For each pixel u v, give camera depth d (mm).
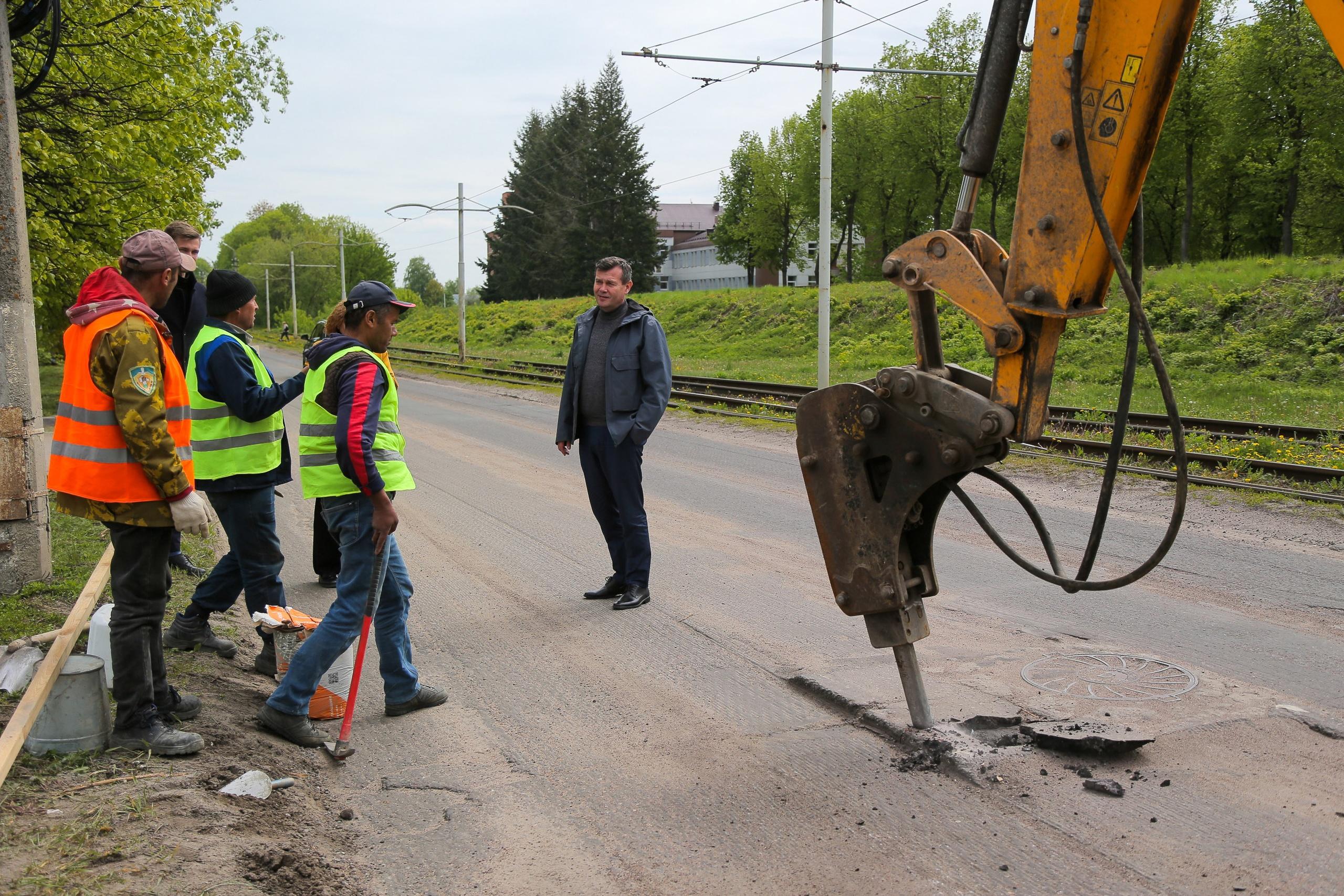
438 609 5977
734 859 3074
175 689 4062
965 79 46469
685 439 13945
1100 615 5441
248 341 4844
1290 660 4641
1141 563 6562
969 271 3256
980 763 3574
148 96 13969
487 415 17922
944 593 5973
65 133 13312
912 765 3656
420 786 3672
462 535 7938
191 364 4621
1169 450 10219
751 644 5145
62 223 14367
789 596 6047
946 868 2955
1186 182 39781
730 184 75062
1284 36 32719
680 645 5168
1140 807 3266
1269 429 11773
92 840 2945
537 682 4715
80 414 3480
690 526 8180
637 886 2947
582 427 6027
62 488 3500
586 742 4023
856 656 4891
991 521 7980
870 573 3693
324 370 4051
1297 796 3305
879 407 3525
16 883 2682
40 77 6398
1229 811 3219
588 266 72312
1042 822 3199
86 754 3561
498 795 3576
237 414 4574
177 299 5297
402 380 28766
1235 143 36000
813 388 18984
